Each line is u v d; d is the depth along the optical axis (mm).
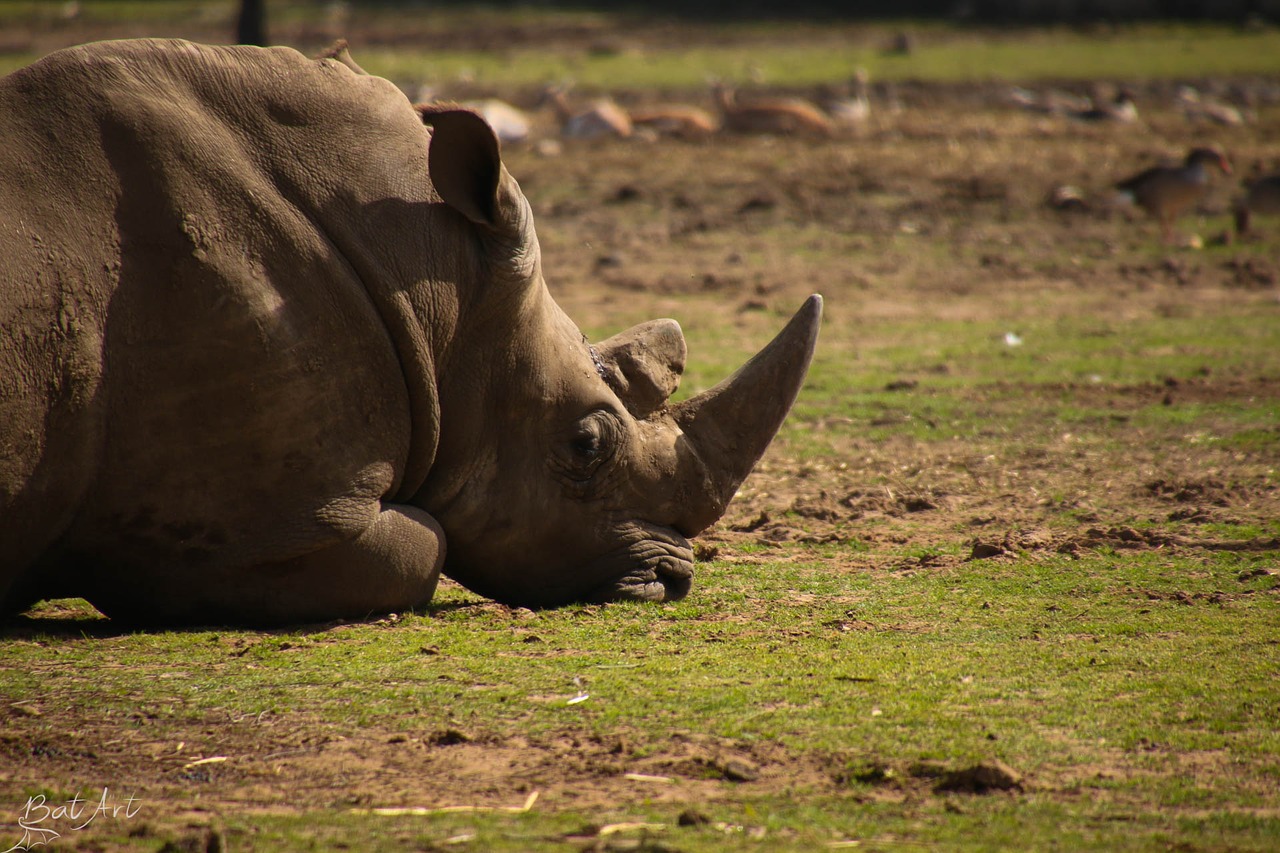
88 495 16219
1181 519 22859
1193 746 13242
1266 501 23828
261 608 17078
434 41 113625
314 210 16859
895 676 15203
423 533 17625
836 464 27266
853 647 16375
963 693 14664
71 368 15773
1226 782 12445
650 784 12422
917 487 25516
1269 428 29016
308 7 136625
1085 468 26500
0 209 15711
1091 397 32375
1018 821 11609
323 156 17109
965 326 41188
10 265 15562
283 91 17188
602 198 61469
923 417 30781
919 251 52500
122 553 16641
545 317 18297
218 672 15297
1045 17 123938
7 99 16281
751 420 19109
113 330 16000
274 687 14820
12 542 15953
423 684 14922
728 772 12578
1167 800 12062
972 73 97250
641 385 18859
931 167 67438
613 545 18562
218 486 16531
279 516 16750
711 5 137750
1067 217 57625
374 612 17562
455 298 17531
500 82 93375
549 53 108250
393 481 17453
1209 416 30219
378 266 17000
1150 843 11164
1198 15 121062
